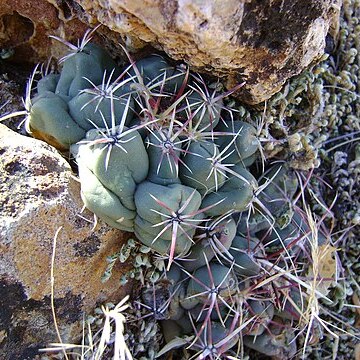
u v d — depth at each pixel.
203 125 0.22
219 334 0.23
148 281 0.22
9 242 0.19
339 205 0.28
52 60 0.25
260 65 0.21
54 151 0.20
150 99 0.21
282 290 0.24
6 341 0.20
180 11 0.18
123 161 0.19
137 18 0.19
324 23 0.21
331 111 0.27
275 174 0.24
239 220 0.23
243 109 0.23
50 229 0.19
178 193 0.19
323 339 0.28
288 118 0.26
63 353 0.21
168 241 0.20
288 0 0.19
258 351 0.26
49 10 0.23
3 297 0.19
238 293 0.22
